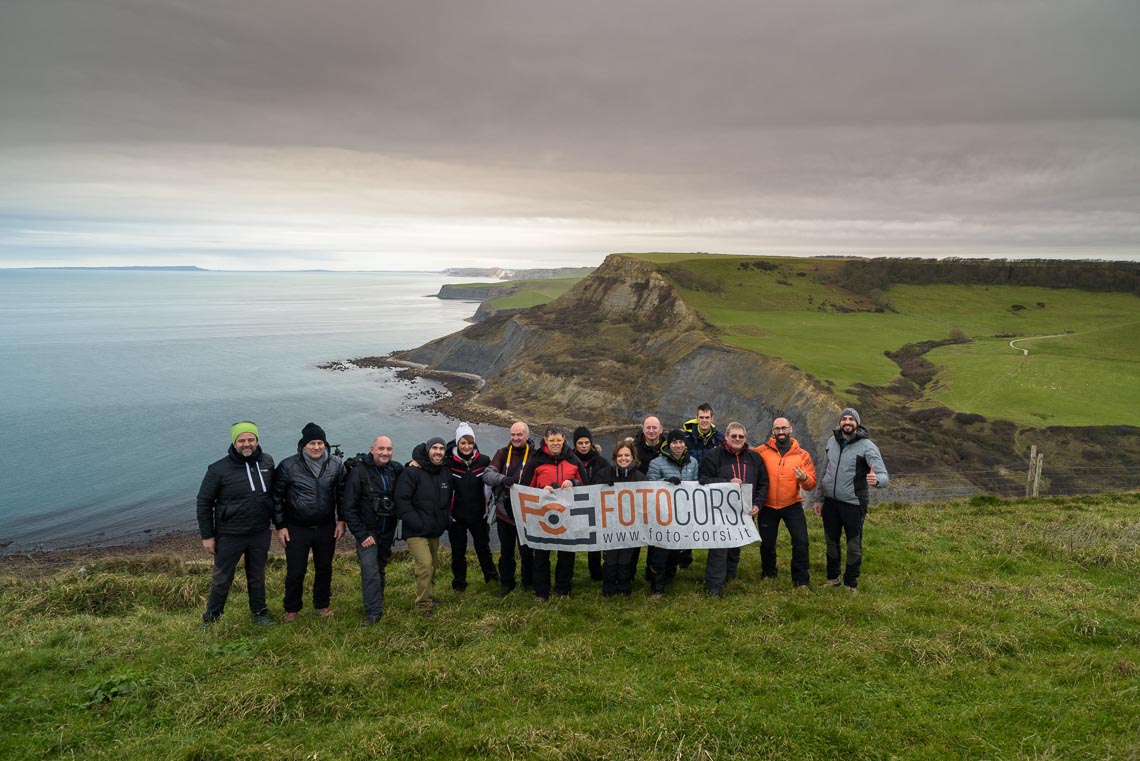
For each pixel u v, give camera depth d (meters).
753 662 7.77
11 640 9.32
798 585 10.23
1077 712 6.45
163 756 6.10
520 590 10.62
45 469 49.69
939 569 11.45
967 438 44.06
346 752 6.04
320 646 8.51
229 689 7.21
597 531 9.95
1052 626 8.57
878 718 6.45
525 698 7.09
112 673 7.91
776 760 5.87
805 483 10.14
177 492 43.75
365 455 9.84
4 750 6.34
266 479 9.48
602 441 62.75
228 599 11.59
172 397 80.88
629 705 6.83
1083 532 13.12
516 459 10.38
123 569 16.14
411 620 9.30
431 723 6.46
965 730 6.20
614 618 9.23
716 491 9.98
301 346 137.88
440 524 9.71
